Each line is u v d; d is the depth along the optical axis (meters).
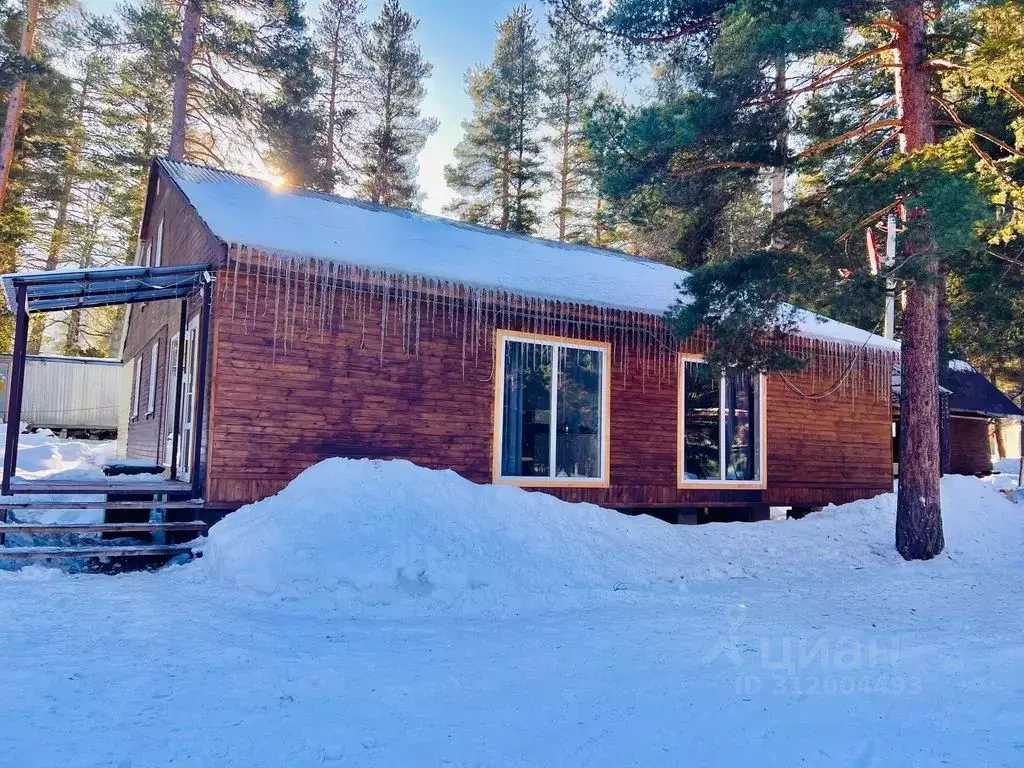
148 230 16.25
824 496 13.75
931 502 10.48
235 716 3.64
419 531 7.78
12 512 10.20
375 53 34.09
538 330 10.97
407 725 3.62
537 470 10.80
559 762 3.24
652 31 10.60
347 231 10.23
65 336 41.28
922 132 10.14
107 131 30.50
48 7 25.34
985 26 9.96
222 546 7.27
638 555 9.09
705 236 12.34
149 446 14.04
